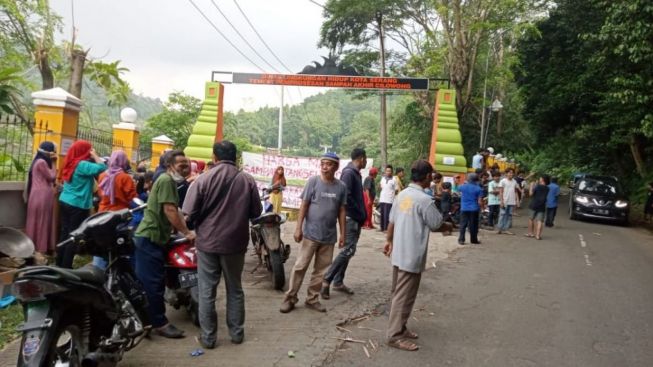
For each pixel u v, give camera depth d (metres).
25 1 13.62
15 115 7.82
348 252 6.67
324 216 5.90
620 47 15.08
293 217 15.69
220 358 4.56
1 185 6.76
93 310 3.75
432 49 24.89
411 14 25.12
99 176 7.56
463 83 23.64
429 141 31.14
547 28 24.52
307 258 5.93
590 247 12.13
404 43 27.41
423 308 6.42
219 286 6.95
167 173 4.99
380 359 4.71
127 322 4.21
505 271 8.89
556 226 16.19
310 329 5.42
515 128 37.06
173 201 4.85
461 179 16.66
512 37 24.61
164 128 26.70
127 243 4.43
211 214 4.74
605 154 28.06
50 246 7.13
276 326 5.48
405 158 34.06
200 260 4.80
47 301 3.39
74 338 3.70
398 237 5.08
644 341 5.47
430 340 5.27
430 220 4.98
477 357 4.86
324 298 6.61
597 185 18.50
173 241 5.20
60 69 14.70
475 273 8.63
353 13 25.55
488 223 14.84
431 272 8.56
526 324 5.92
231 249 4.75
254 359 4.57
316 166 16.03
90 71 14.03
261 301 6.41
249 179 4.94
